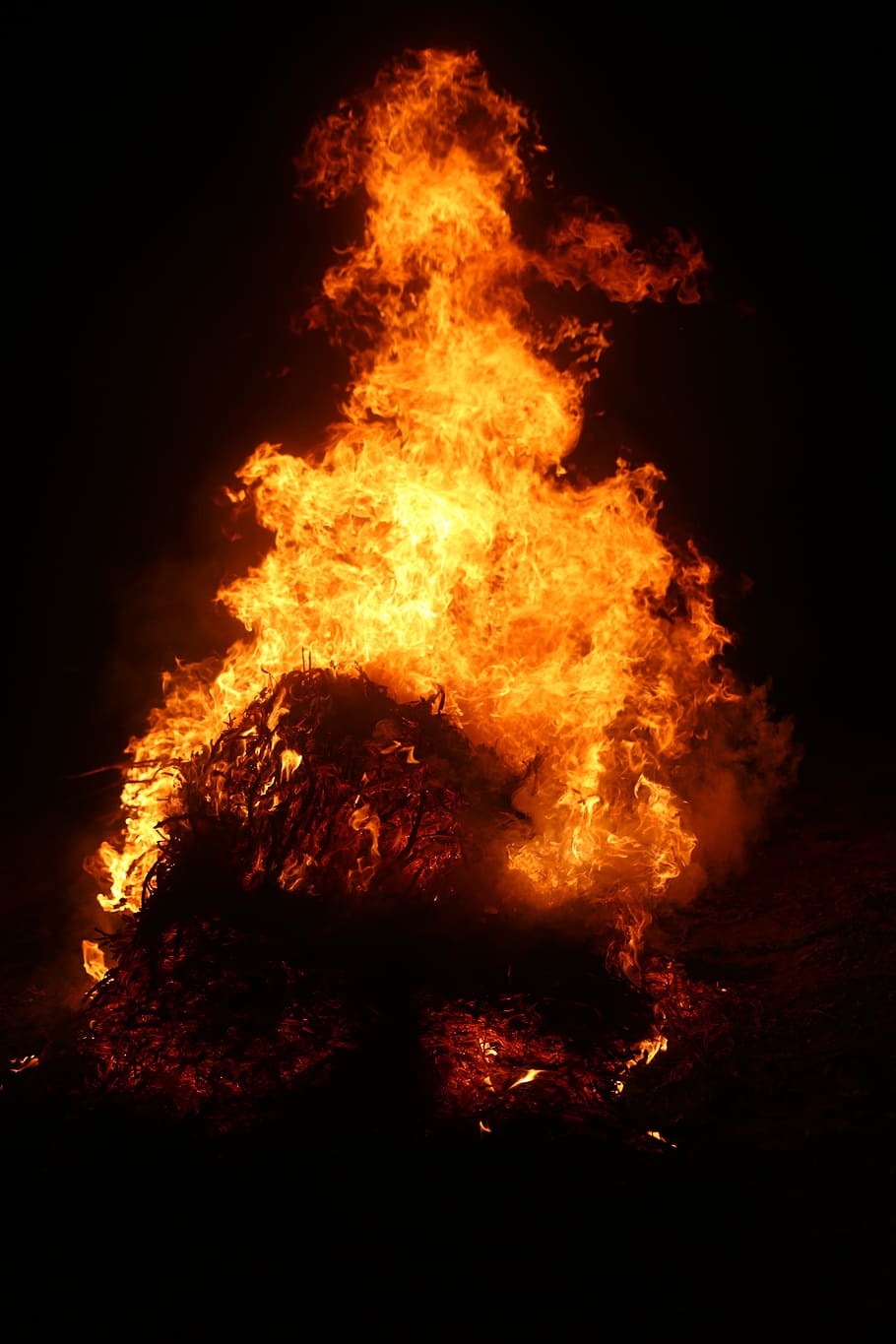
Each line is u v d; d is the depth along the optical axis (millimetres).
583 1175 4473
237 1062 5051
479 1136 4801
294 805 5941
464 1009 5223
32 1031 6391
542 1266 3898
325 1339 3619
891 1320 3479
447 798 6000
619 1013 5496
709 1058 5555
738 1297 3662
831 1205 4129
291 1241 4156
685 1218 4133
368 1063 5031
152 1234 4277
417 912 5789
